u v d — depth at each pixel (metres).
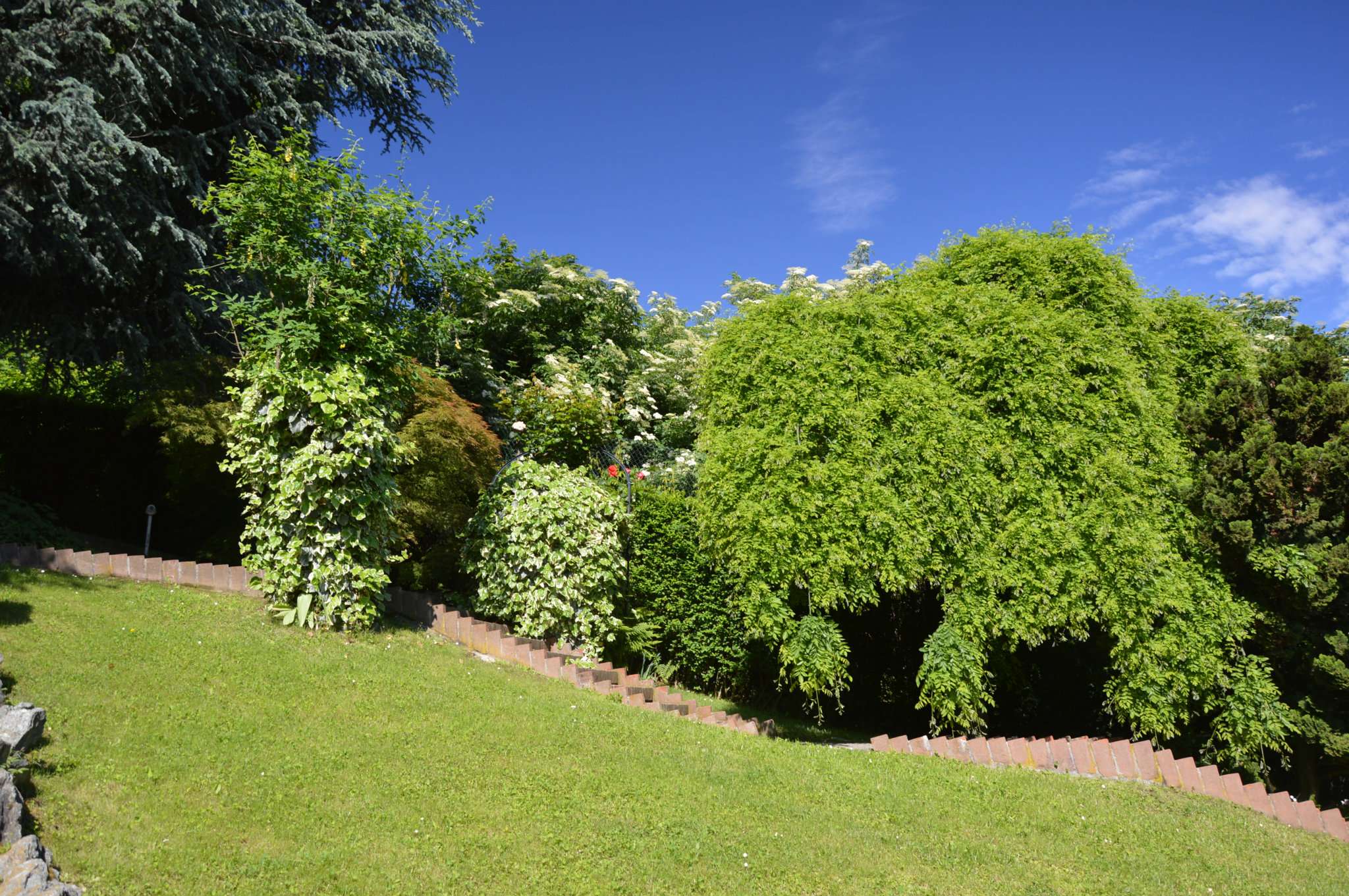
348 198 8.40
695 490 11.48
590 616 8.92
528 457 10.81
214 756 4.95
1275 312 14.98
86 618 6.70
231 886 3.79
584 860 4.60
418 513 9.05
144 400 9.27
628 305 19.77
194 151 10.69
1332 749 7.30
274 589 7.83
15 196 8.75
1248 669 7.68
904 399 7.96
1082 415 7.95
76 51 9.24
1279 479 7.15
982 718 8.66
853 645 10.27
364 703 6.24
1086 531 7.73
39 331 10.87
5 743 4.19
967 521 7.82
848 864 5.11
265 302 8.13
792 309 8.43
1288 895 5.61
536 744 6.12
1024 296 8.55
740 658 9.84
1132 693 7.97
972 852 5.57
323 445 7.70
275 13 11.52
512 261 17.48
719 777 6.16
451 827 4.73
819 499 7.71
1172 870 5.73
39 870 3.25
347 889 3.95
